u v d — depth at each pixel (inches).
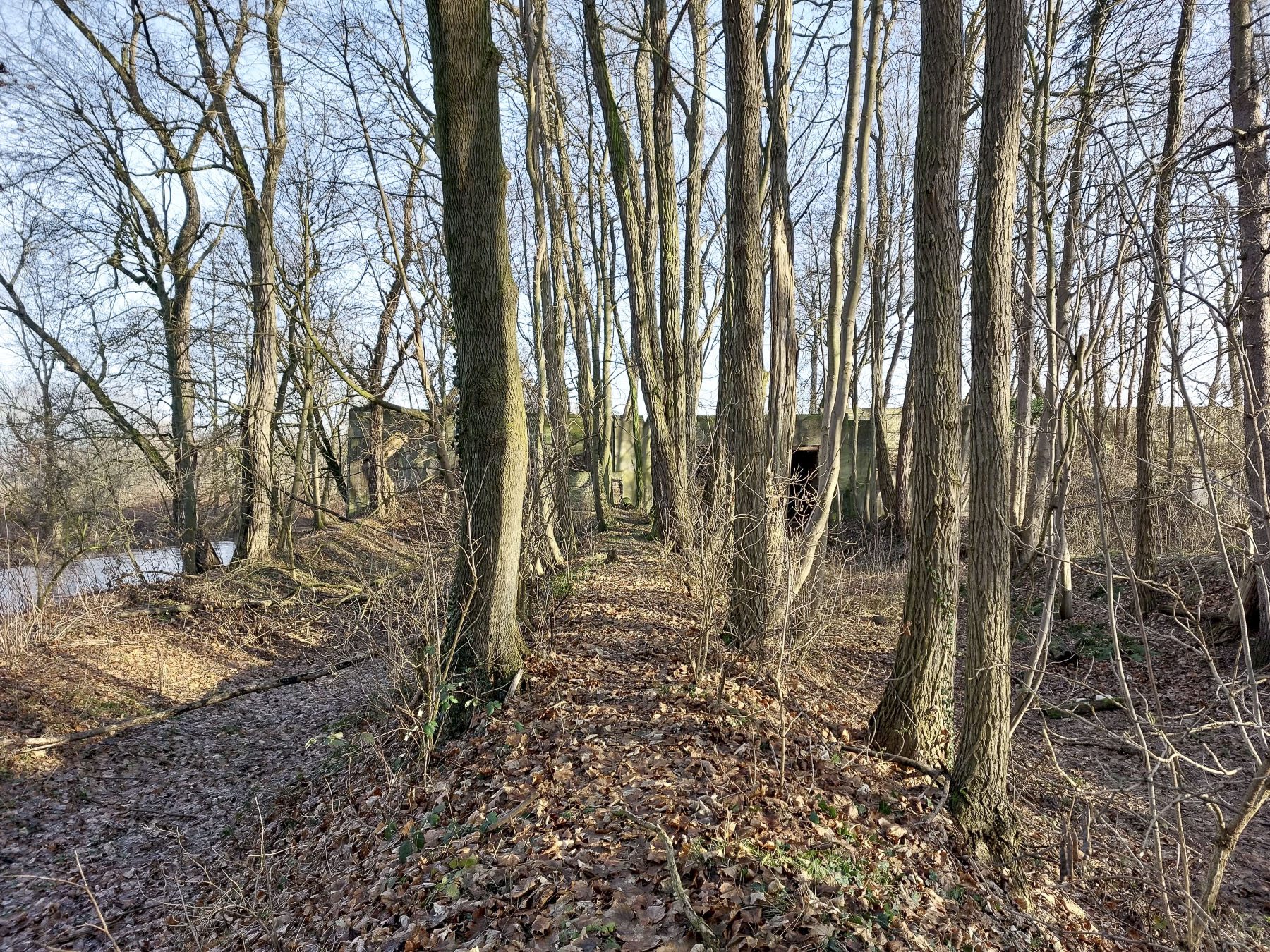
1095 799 248.8
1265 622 364.8
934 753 247.0
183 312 713.6
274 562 703.7
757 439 322.0
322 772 314.0
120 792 337.1
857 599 454.0
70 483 589.0
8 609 477.7
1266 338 334.6
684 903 158.7
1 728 376.2
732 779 219.8
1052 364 208.1
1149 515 446.9
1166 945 185.9
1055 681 416.5
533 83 540.4
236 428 708.7
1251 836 254.1
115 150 680.4
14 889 253.8
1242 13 333.7
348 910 190.9
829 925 159.9
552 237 682.2
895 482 874.8
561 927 158.9
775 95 354.6
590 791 213.2
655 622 386.0
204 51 681.6
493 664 288.4
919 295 239.0
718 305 876.0
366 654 437.7
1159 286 161.2
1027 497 585.3
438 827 216.8
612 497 1108.5
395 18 622.2
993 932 185.6
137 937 221.0
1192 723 330.0
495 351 282.2
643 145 747.4
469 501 289.0
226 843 279.4
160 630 543.2
